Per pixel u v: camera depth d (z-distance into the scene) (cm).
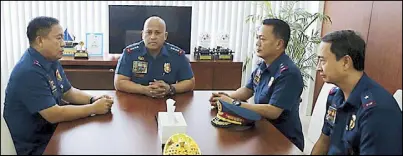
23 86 182
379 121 144
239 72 371
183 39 378
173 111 178
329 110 180
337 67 159
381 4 308
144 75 243
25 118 189
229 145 159
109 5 362
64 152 148
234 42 409
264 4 400
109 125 177
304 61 349
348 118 162
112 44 370
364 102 153
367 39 326
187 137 154
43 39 189
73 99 216
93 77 346
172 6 370
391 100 151
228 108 182
